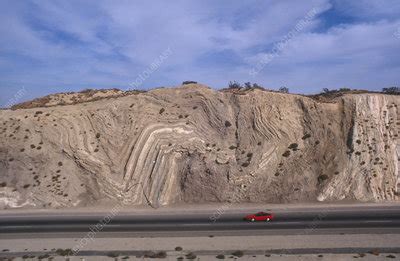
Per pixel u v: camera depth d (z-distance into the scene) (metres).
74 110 66.75
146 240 39.16
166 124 64.69
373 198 57.69
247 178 59.09
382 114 65.50
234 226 43.94
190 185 59.50
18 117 65.06
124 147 62.84
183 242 38.28
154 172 60.22
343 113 65.94
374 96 66.94
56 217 50.62
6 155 60.62
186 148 62.34
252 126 64.31
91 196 58.53
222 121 65.38
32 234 42.06
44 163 60.31
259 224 44.53
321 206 54.50
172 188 59.78
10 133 62.75
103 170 60.22
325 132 63.97
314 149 62.38
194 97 67.81
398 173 60.28
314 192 58.44
